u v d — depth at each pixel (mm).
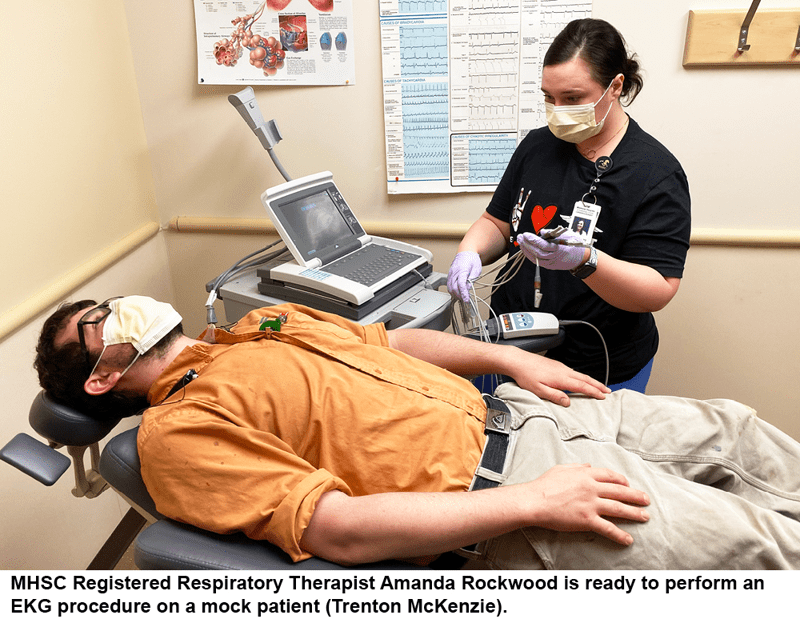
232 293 1591
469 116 1815
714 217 1825
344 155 1912
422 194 1927
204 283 2139
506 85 1774
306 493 883
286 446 967
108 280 1791
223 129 1930
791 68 1644
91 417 1089
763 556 895
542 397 1180
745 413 1076
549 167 1440
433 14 1724
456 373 1261
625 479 962
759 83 1671
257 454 940
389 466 1000
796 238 1777
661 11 1646
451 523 873
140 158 1943
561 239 1244
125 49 1843
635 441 1104
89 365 1043
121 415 1124
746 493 1033
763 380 1988
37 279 1492
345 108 1856
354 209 1983
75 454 1150
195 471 913
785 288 1869
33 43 1457
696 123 1734
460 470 1027
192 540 917
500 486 1016
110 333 1042
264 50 1808
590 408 1150
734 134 1729
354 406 1020
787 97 1673
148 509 1015
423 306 1485
